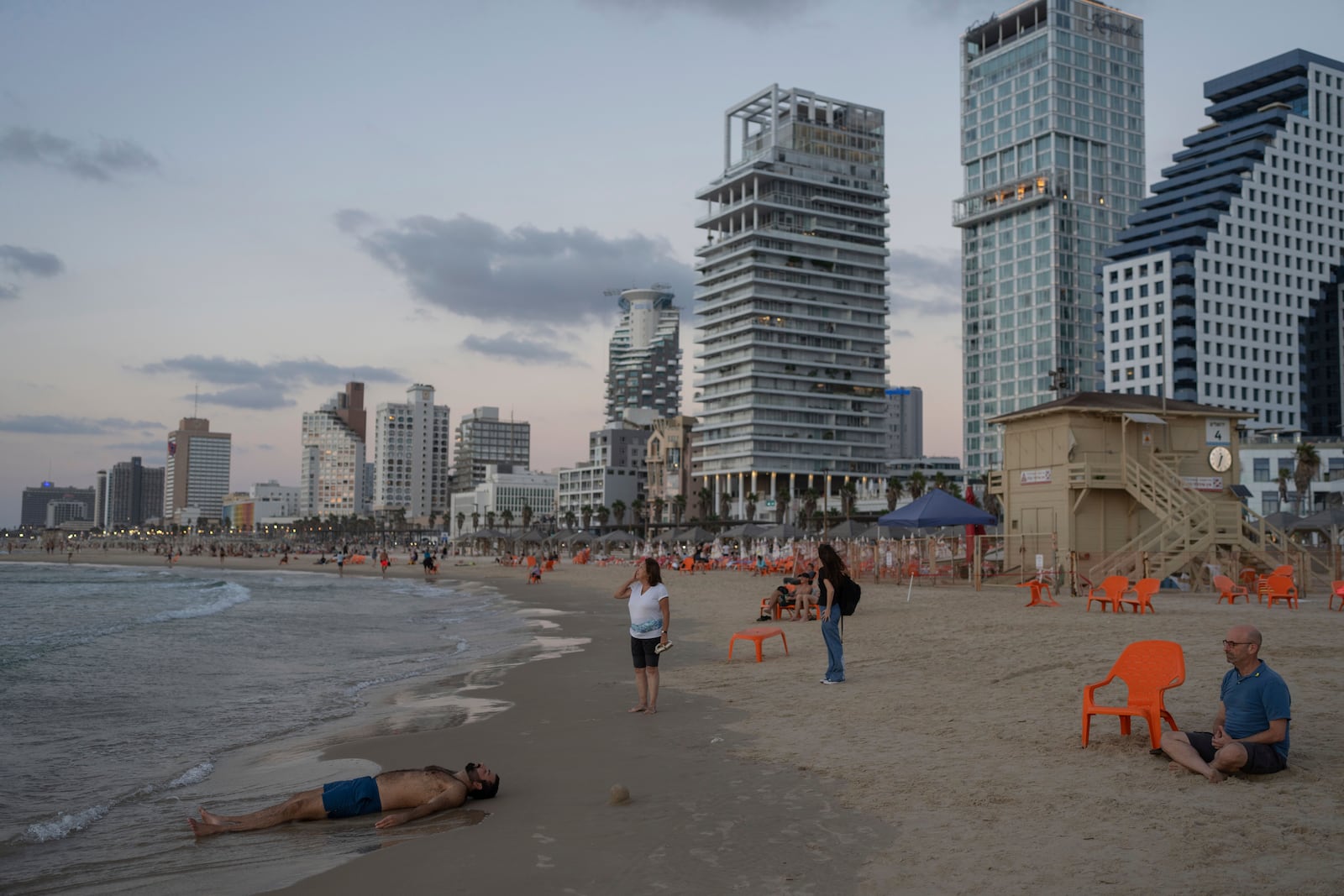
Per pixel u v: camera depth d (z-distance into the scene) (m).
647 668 11.57
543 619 30.33
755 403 167.75
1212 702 10.16
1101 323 160.62
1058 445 35.75
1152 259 142.25
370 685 15.52
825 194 180.88
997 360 175.12
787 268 172.38
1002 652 14.89
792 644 18.34
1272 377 143.62
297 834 7.07
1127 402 36.56
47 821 7.81
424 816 7.18
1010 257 175.00
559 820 6.98
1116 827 6.12
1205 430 36.41
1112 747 8.34
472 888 5.60
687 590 41.97
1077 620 19.66
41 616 35.84
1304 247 149.00
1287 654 13.16
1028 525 36.94
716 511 174.00
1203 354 138.12
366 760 9.55
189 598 50.38
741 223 183.50
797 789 7.54
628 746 9.60
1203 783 7.05
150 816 7.92
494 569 91.75
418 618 32.66
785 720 10.49
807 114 185.25
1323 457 98.56
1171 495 32.34
